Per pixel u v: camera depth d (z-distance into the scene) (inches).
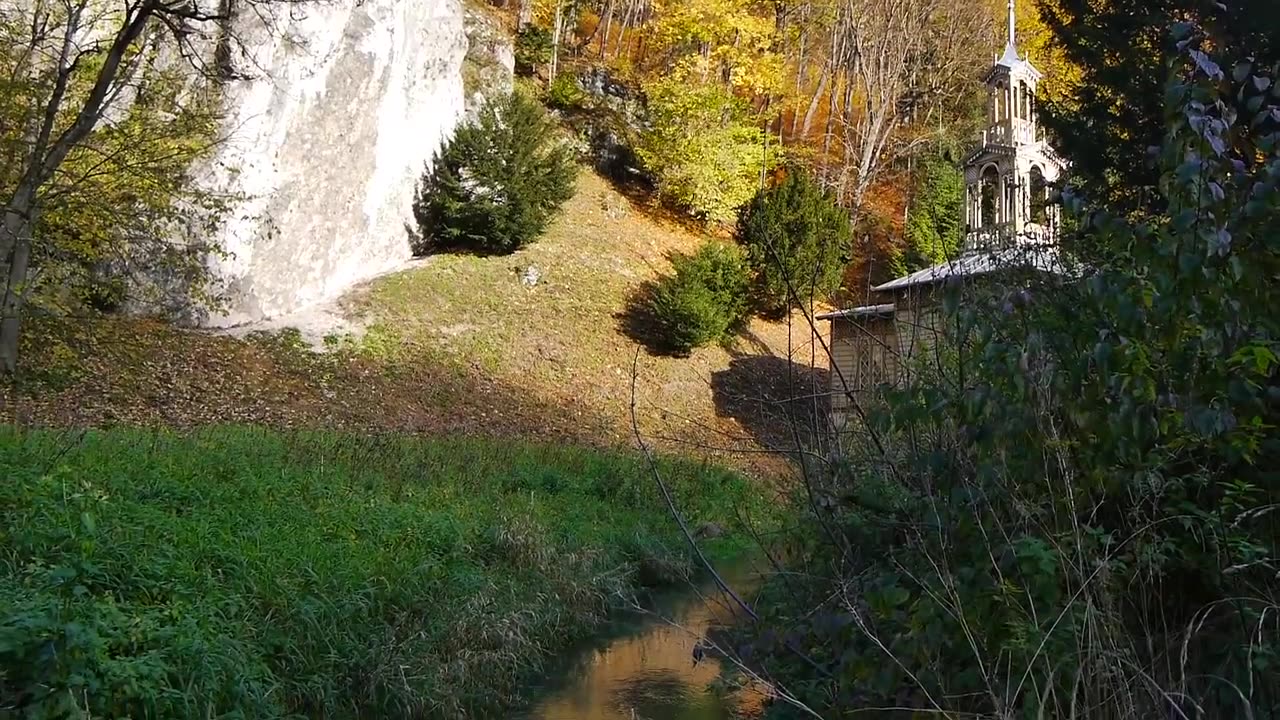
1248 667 128.6
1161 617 153.5
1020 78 764.6
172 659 246.4
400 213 1053.2
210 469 441.7
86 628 222.7
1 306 550.0
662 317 1027.3
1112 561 144.3
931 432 180.4
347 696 293.1
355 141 975.0
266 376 781.3
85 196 598.2
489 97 1175.0
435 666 318.3
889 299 636.1
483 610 367.2
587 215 1227.9
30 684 200.4
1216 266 136.3
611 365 990.4
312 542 365.7
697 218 1309.1
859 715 168.6
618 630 424.8
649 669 366.0
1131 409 138.6
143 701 224.1
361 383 818.2
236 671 257.6
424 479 544.4
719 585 219.1
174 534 327.6
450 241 1101.1
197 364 759.1
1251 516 140.2
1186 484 151.7
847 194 1382.9
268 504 401.1
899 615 162.9
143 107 644.1
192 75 794.2
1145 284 141.7
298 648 297.0
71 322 719.1
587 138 1348.4
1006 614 150.3
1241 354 128.1
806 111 1663.4
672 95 1256.2
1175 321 137.9
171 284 813.9
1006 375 153.6
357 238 989.8
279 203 887.1
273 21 856.9
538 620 389.7
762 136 1305.4
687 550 562.3
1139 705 136.3
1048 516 157.0
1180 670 139.6
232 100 778.8
